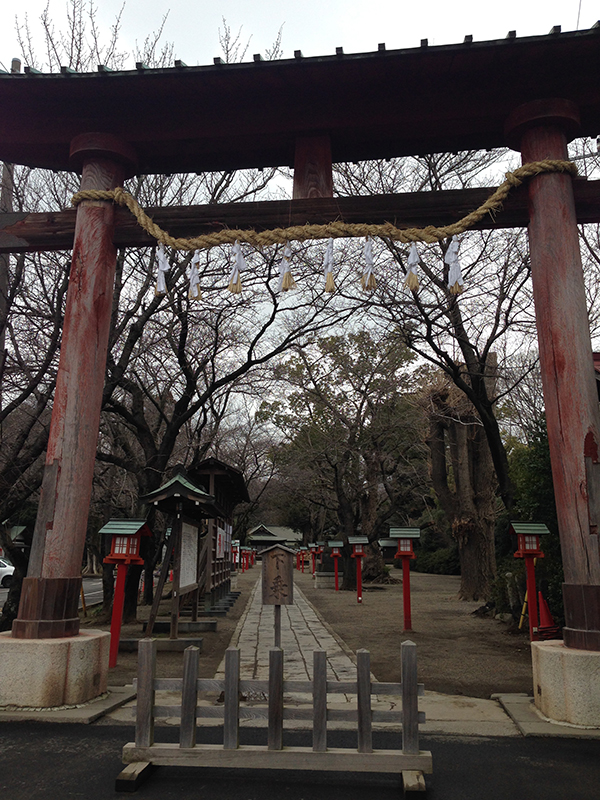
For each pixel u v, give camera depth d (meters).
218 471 14.93
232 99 7.10
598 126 7.22
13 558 10.35
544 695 5.37
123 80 6.75
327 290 6.40
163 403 13.94
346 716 3.97
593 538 5.62
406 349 20.28
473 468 17.19
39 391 10.70
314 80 6.78
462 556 17.09
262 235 6.58
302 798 3.76
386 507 32.72
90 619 13.66
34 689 5.45
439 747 4.71
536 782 4.01
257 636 10.65
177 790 3.87
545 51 6.32
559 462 5.95
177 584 9.52
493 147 7.74
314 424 23.50
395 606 15.79
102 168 7.29
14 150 7.70
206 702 6.27
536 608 9.66
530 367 12.92
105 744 4.69
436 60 6.46
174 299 11.81
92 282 6.83
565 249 6.27
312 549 32.06
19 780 3.99
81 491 6.36
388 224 6.51
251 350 12.41
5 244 7.29
